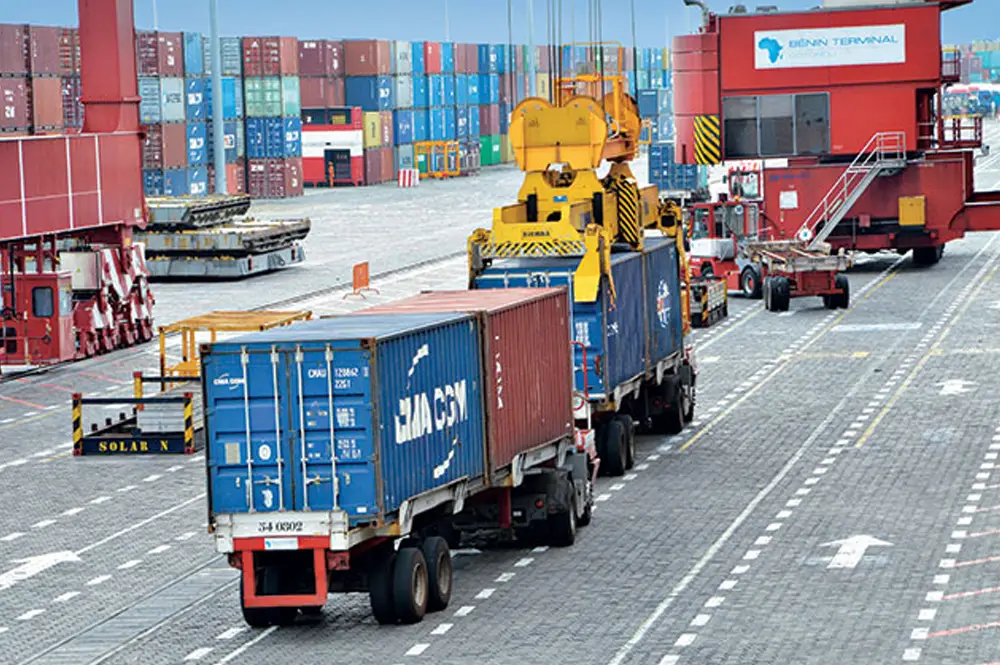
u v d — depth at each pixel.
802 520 71.75
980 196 172.75
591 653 53.75
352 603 62.03
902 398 101.25
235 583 65.75
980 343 121.75
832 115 171.12
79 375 122.38
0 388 117.56
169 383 108.88
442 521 64.25
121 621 60.88
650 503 76.75
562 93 97.38
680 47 173.38
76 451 93.62
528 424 67.94
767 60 171.62
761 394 105.19
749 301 153.25
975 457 83.56
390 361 57.12
